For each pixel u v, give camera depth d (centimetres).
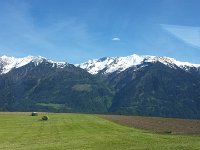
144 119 14288
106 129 8775
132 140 6028
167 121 12619
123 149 4912
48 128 9219
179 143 5444
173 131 7969
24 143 6000
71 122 11656
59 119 13412
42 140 6444
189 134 7156
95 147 5231
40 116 15562
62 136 7144
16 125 10219
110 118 14938
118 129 8738
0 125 10162
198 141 5741
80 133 7762
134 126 9844
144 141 5834
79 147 5275
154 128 9038
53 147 5353
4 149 5212
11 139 6650
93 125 10275
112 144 5541
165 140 5925
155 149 4794
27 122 11525
